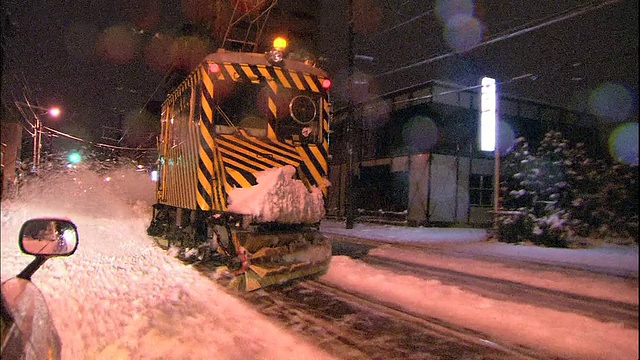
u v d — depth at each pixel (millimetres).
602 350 5016
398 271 9547
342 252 12156
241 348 4789
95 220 18047
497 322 6000
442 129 21000
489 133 19250
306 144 8469
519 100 22609
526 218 14562
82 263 8930
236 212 7461
